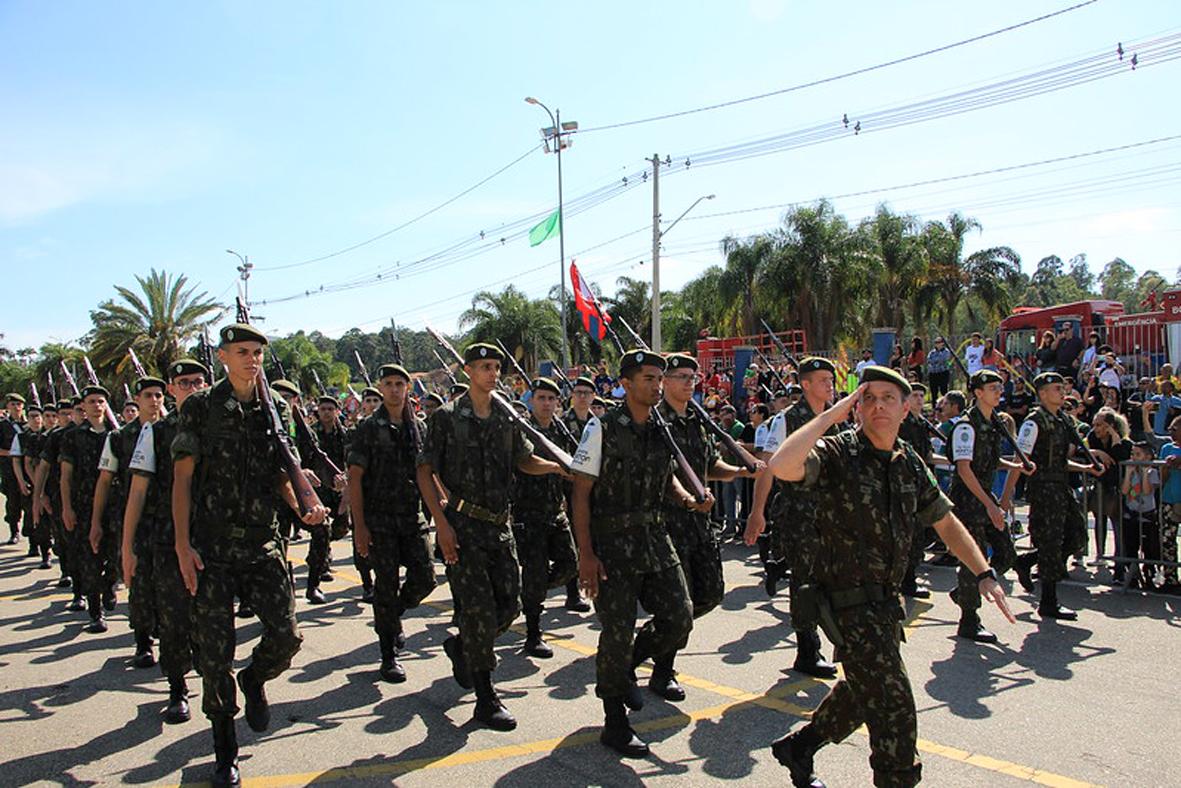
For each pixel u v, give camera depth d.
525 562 6.20
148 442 4.86
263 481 4.24
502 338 36.47
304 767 4.20
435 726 4.73
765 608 7.32
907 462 3.40
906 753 3.16
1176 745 4.30
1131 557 7.74
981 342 16.75
